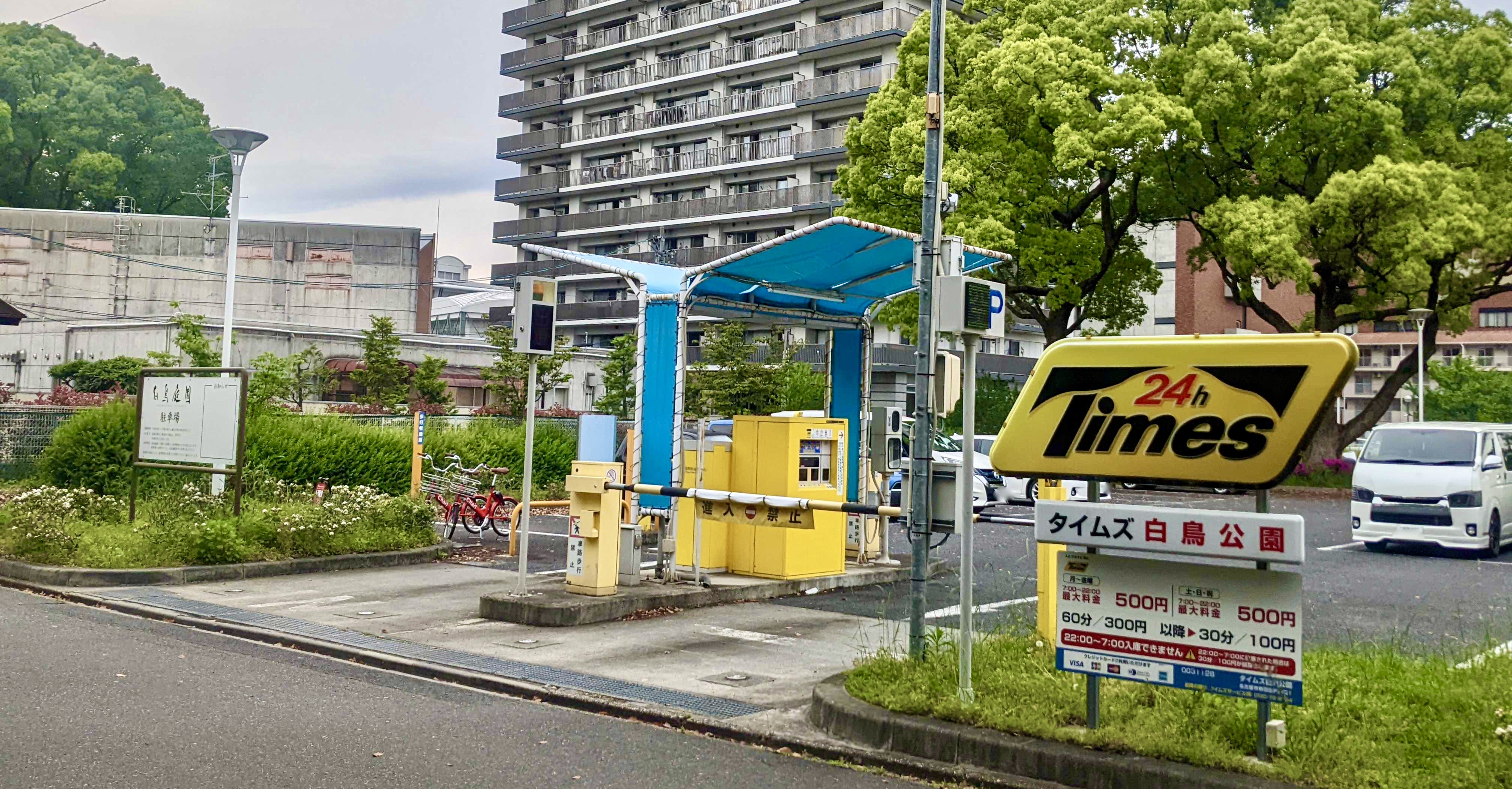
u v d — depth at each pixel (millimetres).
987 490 21672
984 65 30500
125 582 11453
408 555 13898
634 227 63719
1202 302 55438
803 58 57719
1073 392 5797
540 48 69812
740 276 12242
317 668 8070
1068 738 5668
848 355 14188
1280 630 5195
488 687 7629
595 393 48531
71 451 17641
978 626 9836
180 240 56938
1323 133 30703
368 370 34688
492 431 23453
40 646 8367
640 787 5465
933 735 5898
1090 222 32344
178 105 67312
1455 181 29906
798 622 10211
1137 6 31406
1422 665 7270
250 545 12812
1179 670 5441
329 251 58812
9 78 61188
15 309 26516
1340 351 5078
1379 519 16625
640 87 64250
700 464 12070
